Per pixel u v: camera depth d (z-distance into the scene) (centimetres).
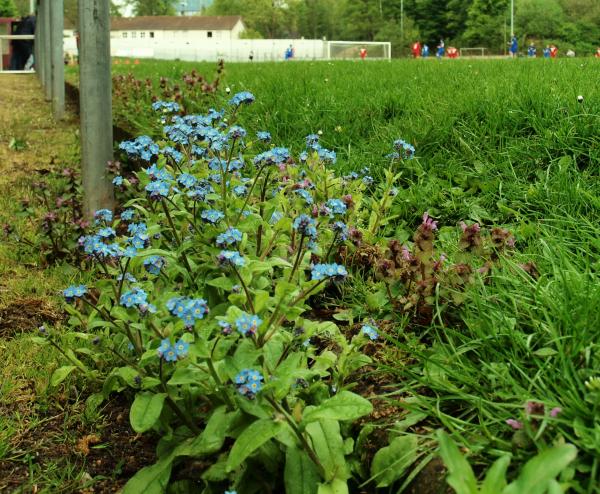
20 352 299
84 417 261
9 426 252
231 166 312
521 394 212
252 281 273
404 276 285
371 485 213
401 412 229
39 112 972
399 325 282
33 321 330
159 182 250
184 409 242
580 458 182
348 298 319
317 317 311
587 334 223
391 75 819
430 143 462
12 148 684
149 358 229
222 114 375
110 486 231
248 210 295
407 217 402
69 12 6600
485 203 397
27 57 1878
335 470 203
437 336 252
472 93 527
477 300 254
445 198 405
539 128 440
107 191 442
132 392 270
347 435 226
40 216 474
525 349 232
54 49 873
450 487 191
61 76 883
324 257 327
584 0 6725
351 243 321
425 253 278
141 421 213
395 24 7488
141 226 271
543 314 248
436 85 655
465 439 205
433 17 7319
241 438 193
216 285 240
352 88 663
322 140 513
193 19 9612
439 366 229
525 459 188
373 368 260
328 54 3800
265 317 226
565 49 6450
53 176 558
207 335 222
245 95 300
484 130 456
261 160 296
